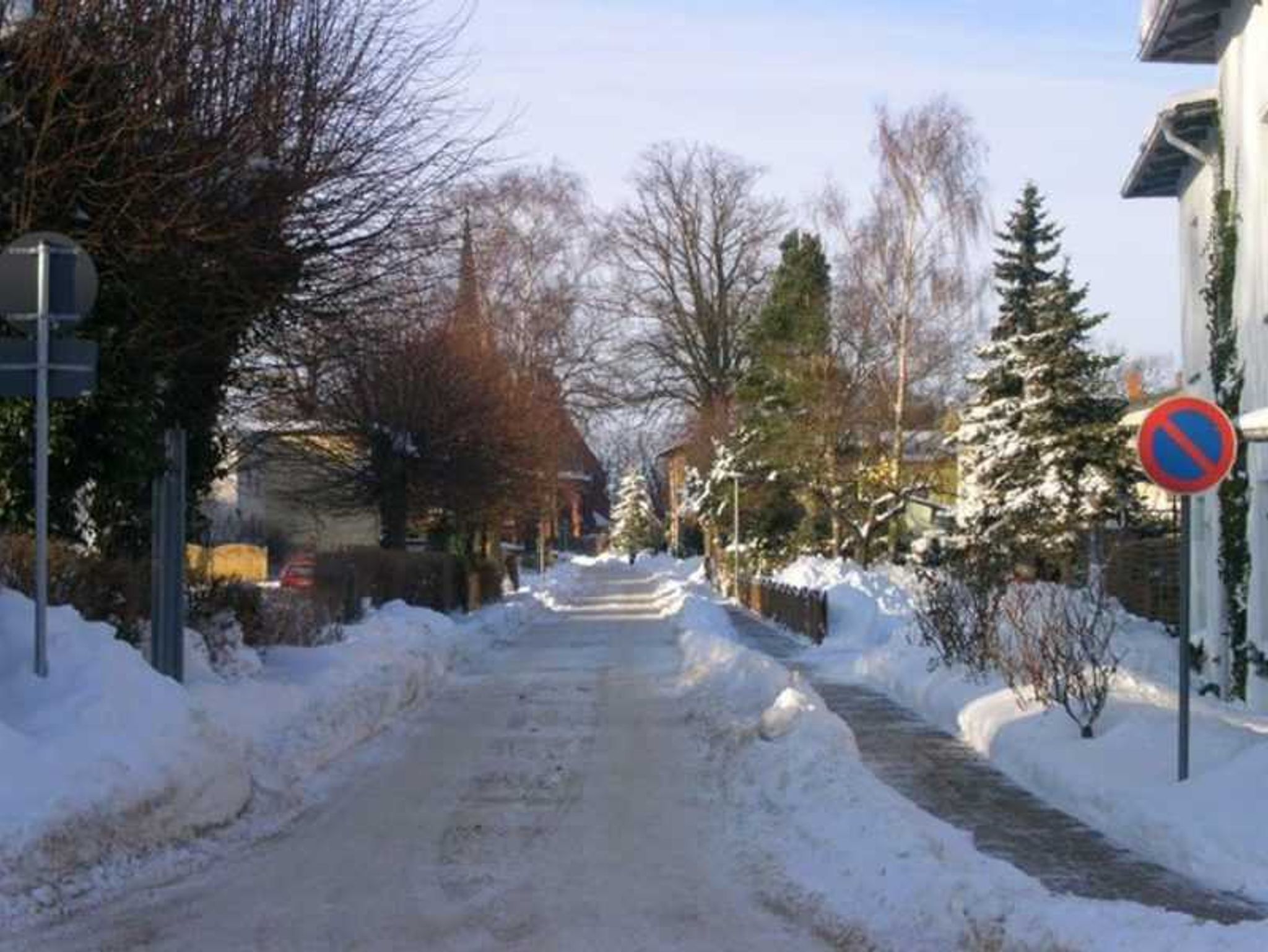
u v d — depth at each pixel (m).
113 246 11.88
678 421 59.44
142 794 8.94
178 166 11.80
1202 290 19.86
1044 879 8.54
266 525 50.03
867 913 7.54
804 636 30.70
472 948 7.10
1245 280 17.56
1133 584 25.66
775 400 43.97
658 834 9.95
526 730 15.48
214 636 14.41
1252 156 17.17
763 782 11.24
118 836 8.59
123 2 11.42
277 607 18.73
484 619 33.41
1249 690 17.39
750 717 14.66
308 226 13.48
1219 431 10.45
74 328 11.95
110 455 12.71
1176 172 21.97
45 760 8.60
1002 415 31.75
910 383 40.41
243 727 12.14
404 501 33.16
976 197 40.59
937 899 7.34
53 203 11.52
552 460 42.12
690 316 59.00
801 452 40.75
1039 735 12.33
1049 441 30.58
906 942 7.03
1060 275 32.59
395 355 23.69
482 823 10.34
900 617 24.94
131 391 12.73
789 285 46.84
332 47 13.37
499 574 45.91
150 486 13.55
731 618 39.47
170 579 12.76
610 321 57.41
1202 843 8.84
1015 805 10.85
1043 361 31.14
